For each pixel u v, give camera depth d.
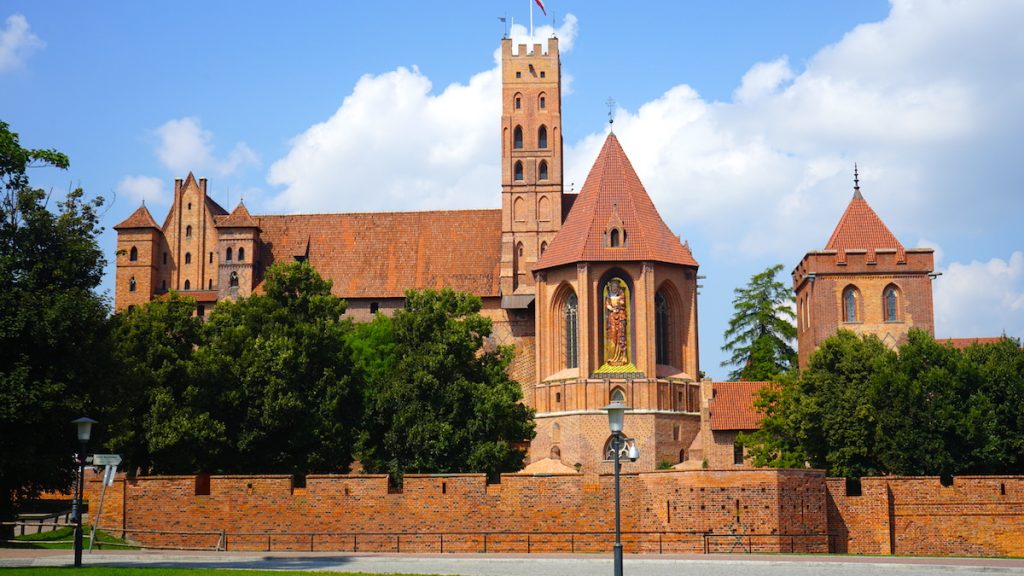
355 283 116.38
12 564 47.50
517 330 112.25
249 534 63.12
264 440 76.94
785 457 80.12
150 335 75.19
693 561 52.59
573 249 102.56
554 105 116.19
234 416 76.50
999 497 63.75
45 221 54.91
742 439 91.31
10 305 51.62
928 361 76.88
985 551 63.31
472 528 62.25
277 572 43.78
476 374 84.56
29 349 52.44
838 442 76.75
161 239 116.62
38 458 52.62
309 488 63.31
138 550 59.62
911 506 63.97
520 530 61.97
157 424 71.19
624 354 100.44
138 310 77.31
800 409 78.00
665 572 48.72
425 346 82.62
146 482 64.50
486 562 52.59
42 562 49.53
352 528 62.81
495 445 78.19
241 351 79.06
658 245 102.31
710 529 60.31
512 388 83.56
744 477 60.38
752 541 59.81
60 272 54.09
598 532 61.19
